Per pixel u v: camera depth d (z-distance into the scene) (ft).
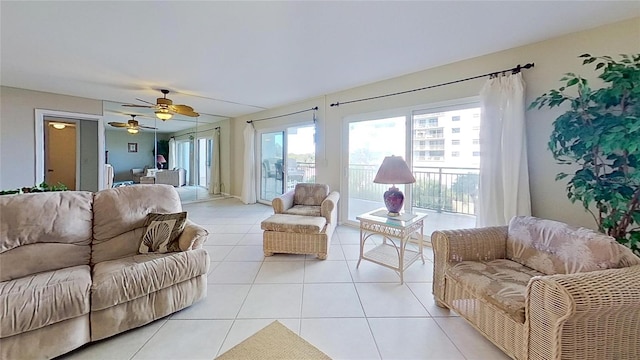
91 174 16.70
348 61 10.25
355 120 14.05
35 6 6.59
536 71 8.45
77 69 11.11
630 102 6.07
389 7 6.64
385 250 10.11
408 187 11.98
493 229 6.81
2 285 4.88
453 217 10.81
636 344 4.12
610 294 3.78
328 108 15.31
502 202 8.89
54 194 6.44
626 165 6.25
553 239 5.72
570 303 3.71
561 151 7.20
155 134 20.51
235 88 14.03
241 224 14.78
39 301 4.58
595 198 6.37
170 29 7.77
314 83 13.14
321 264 9.41
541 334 4.14
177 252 6.93
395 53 9.43
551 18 7.10
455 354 5.12
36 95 14.64
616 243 4.83
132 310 5.57
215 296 7.21
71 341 4.89
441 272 6.59
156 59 10.05
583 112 6.49
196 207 19.81
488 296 5.07
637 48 6.94
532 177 8.54
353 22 7.39
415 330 5.83
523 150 8.42
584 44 7.66
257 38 8.34
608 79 6.06
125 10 6.79
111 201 7.11
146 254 6.88
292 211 11.52
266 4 6.52
